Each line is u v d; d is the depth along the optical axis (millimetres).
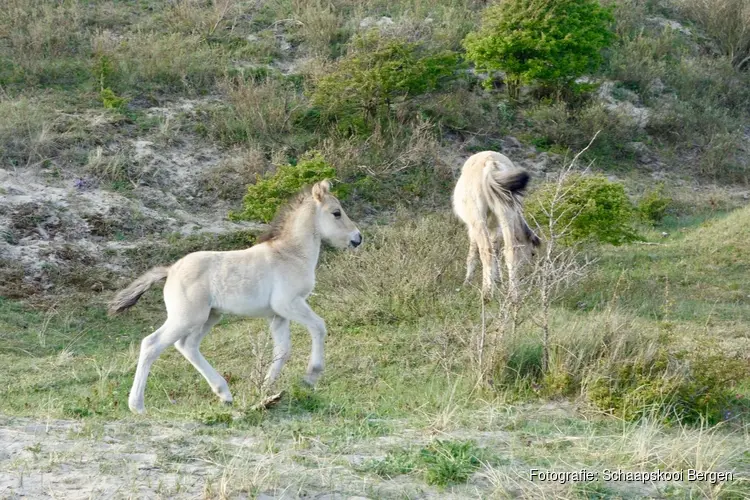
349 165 20375
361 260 15508
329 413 9758
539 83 24625
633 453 8055
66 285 15672
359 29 25344
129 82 21938
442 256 15562
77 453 7691
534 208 15977
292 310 10375
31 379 11766
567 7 23219
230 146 20766
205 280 9977
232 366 12273
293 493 7027
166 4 26156
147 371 9844
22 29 23141
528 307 12648
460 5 27672
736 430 9516
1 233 16438
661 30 29828
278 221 10703
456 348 12156
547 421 9445
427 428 8992
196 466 7531
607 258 17500
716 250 17953
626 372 10227
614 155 24188
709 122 26281
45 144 19047
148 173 19297
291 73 23750
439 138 22594
